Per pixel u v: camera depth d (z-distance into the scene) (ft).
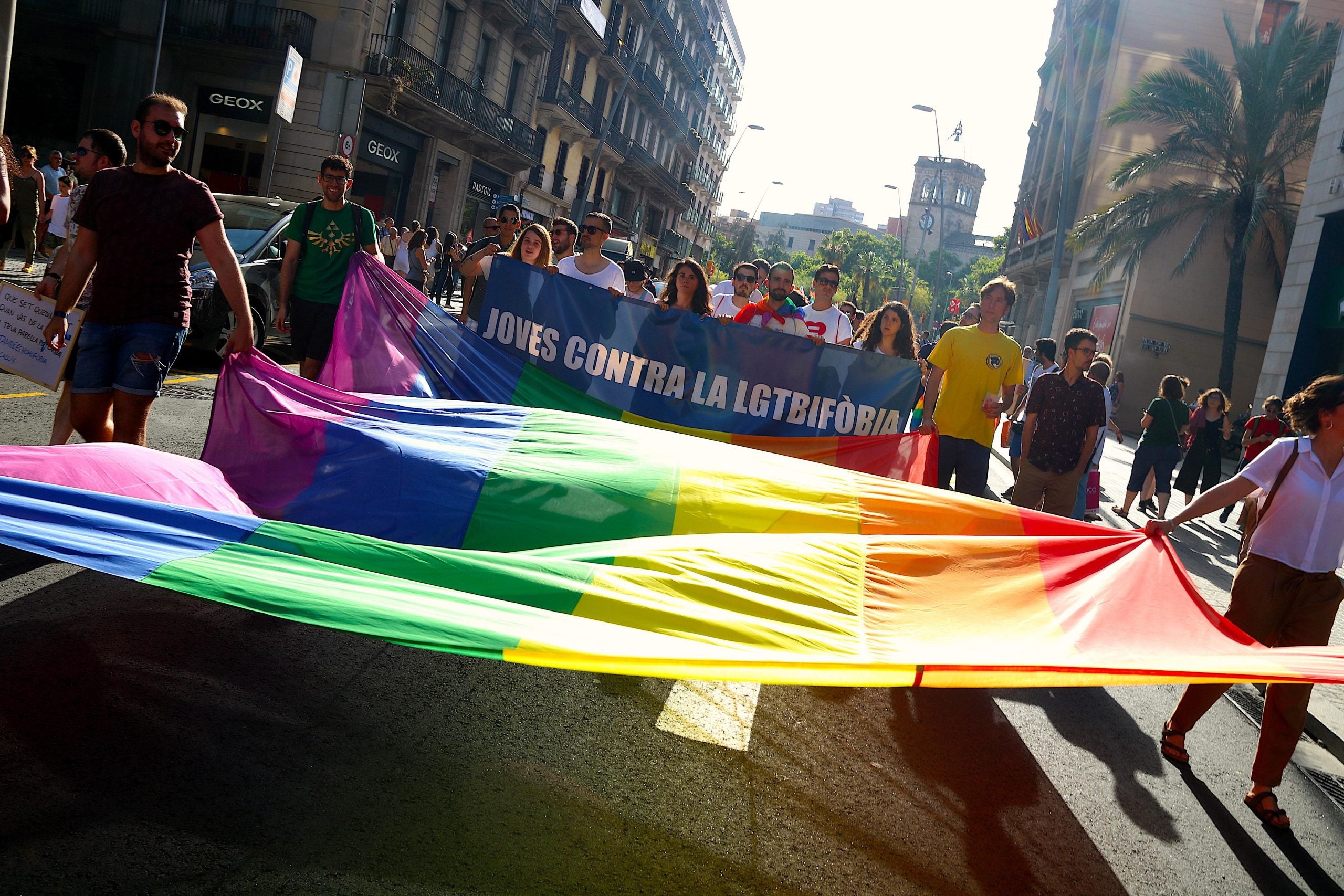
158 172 14.67
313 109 85.15
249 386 14.44
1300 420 14.16
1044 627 10.53
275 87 85.66
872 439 21.80
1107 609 11.14
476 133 104.27
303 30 84.02
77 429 14.88
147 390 14.74
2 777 9.02
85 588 13.79
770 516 12.44
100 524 8.13
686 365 22.16
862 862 10.34
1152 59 120.88
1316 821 13.87
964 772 13.26
